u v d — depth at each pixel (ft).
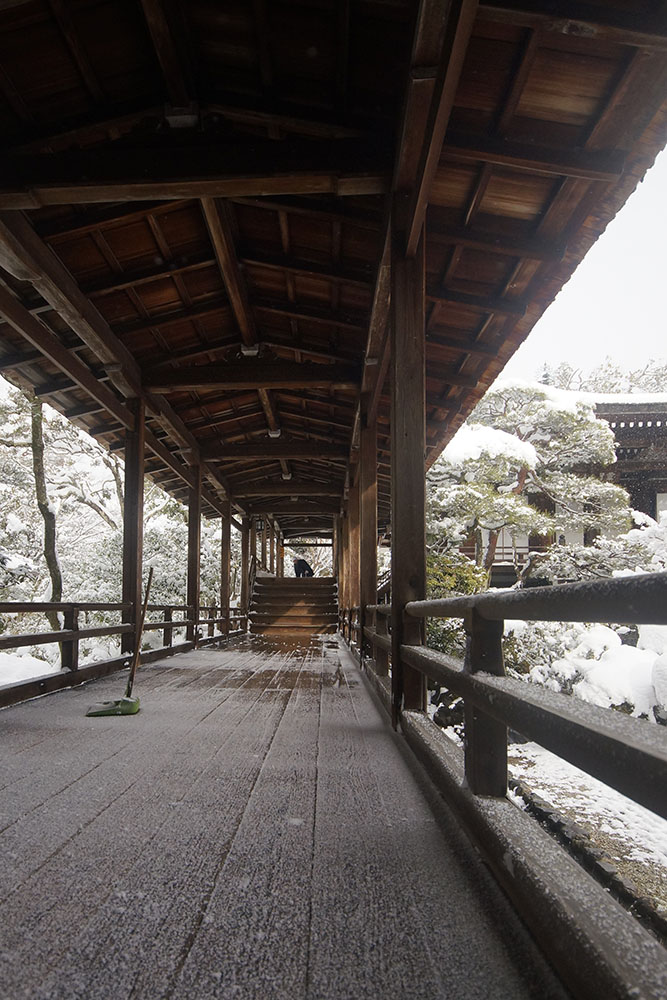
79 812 6.77
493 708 4.85
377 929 4.35
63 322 18.13
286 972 3.84
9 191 12.09
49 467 53.72
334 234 15.26
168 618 27.12
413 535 11.23
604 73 9.82
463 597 6.21
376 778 8.14
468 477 48.83
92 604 18.63
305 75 11.40
